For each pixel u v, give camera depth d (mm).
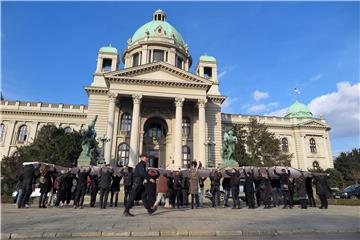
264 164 47281
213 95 48219
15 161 38938
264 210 15555
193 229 8312
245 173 17953
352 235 8266
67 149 40281
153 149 46781
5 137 54938
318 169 55031
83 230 7996
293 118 67000
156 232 7863
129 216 11594
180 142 41500
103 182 16250
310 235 8227
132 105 46156
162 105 47250
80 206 16688
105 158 39000
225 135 31578
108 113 41625
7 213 12844
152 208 12695
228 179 19125
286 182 17719
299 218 11633
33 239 7262
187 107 47781
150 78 43156
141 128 45812
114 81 42688
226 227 8820
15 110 56281
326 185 17812
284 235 8180
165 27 60750
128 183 16250
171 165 43312
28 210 14562
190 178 16969
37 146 42562
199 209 15953
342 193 31000
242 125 57250
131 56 57531
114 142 43219
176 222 9820
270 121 65312
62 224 9203
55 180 19016
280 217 11906
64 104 58125
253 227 8906
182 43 61656
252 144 50156
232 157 30766
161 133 48250
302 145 64625
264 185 17969
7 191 35125
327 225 9586
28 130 56062
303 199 17359
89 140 29312
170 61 55344
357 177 62125
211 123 47375
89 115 44500
